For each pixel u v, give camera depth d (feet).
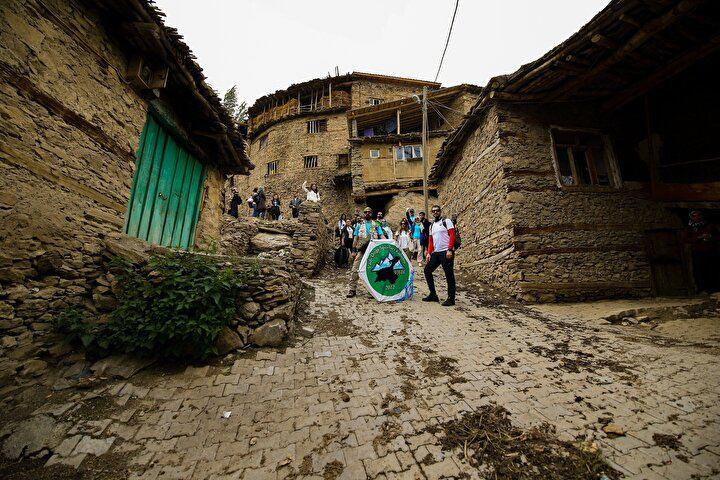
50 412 7.09
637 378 8.73
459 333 13.06
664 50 16.70
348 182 61.46
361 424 7.24
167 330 9.40
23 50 8.43
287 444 6.63
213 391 8.52
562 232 19.70
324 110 65.72
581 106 22.29
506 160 20.35
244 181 73.92
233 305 11.20
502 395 8.21
